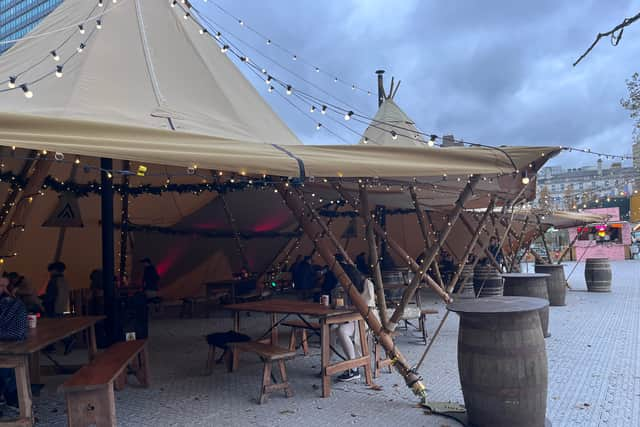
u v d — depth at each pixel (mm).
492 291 12805
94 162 9445
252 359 7168
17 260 10430
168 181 10086
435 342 8070
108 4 7379
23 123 3561
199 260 13312
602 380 5703
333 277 9000
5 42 6434
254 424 4547
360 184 5527
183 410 4961
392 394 5379
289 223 13906
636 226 33406
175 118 6070
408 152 4738
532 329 4117
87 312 9070
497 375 4047
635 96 12156
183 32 7637
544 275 8586
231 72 7977
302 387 5703
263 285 13438
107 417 3900
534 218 14398
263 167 3914
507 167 4941
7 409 5027
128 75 6508
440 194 9008
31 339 4594
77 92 5922
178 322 10859
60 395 5621
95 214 10961
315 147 4652
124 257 11820
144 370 5812
